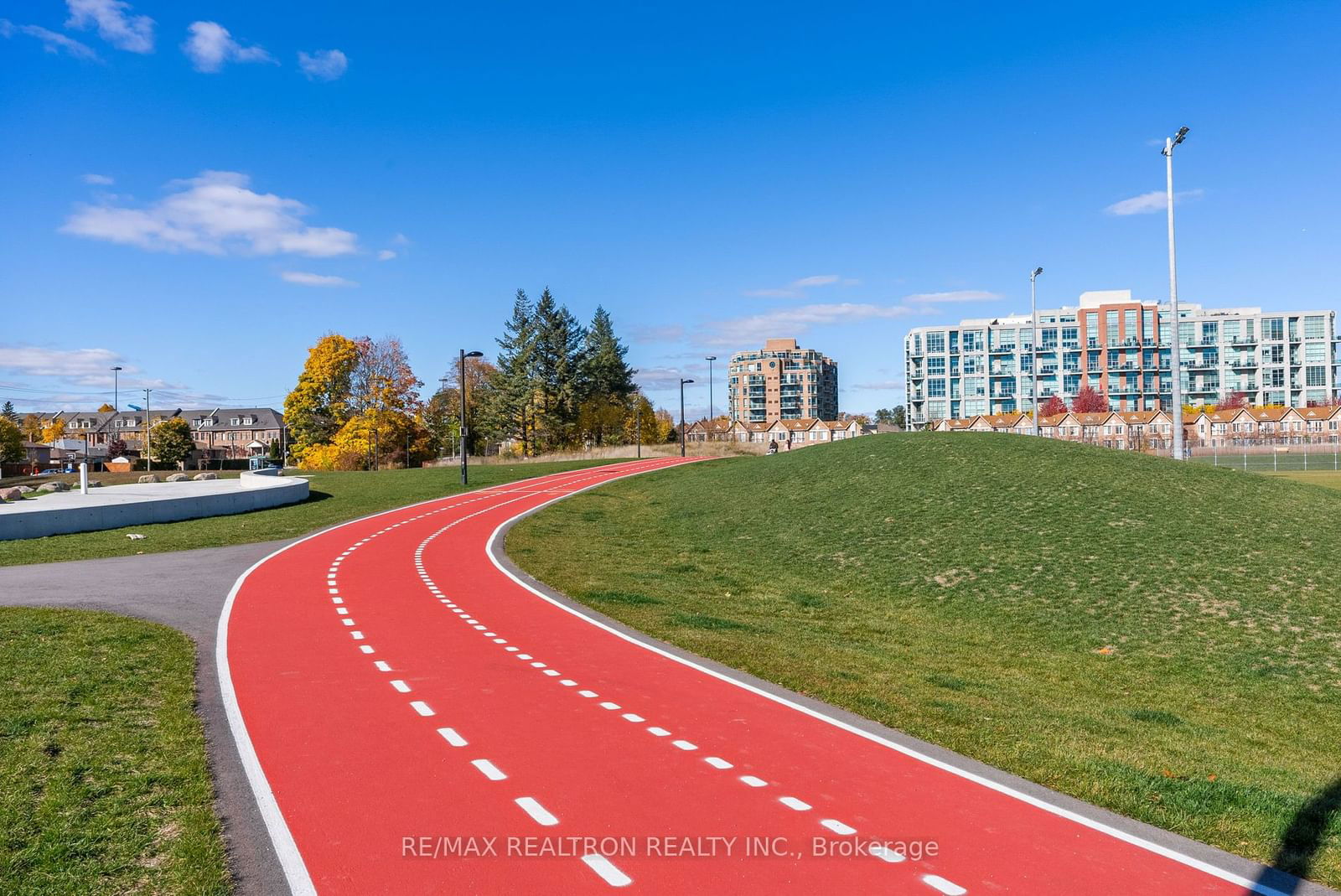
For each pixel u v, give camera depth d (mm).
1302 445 96750
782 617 18859
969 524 25891
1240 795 8555
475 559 23922
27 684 11086
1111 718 12352
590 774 8594
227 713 10414
